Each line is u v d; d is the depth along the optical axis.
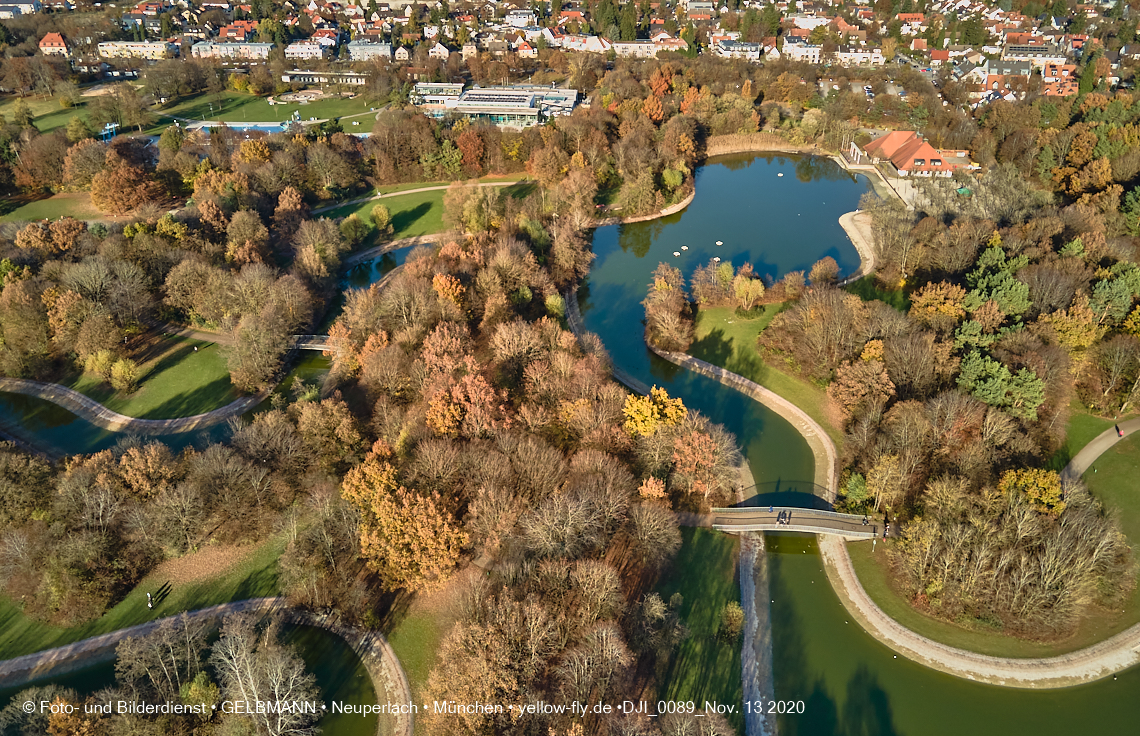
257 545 148.38
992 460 150.62
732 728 117.31
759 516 153.88
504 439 150.25
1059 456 168.00
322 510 142.50
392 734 117.19
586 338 199.62
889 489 149.38
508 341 180.12
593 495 137.62
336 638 132.12
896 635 133.50
